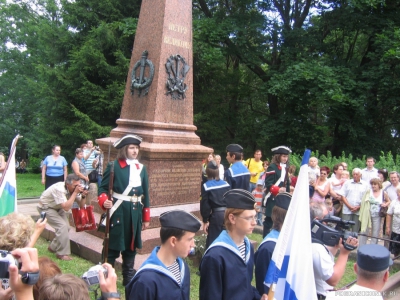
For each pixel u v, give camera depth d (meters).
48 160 11.09
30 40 29.41
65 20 19.41
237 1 19.98
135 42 8.09
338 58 19.36
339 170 9.26
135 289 2.71
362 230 8.34
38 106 28.53
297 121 19.41
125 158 5.46
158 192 7.15
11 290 2.17
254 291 3.33
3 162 8.94
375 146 19.20
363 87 17.08
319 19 20.12
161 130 7.42
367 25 17.98
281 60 19.73
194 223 2.84
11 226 2.62
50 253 6.75
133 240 5.36
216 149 21.20
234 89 21.81
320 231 3.40
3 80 30.23
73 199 6.27
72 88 18.55
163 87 7.56
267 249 3.44
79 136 18.27
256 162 10.84
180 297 2.81
